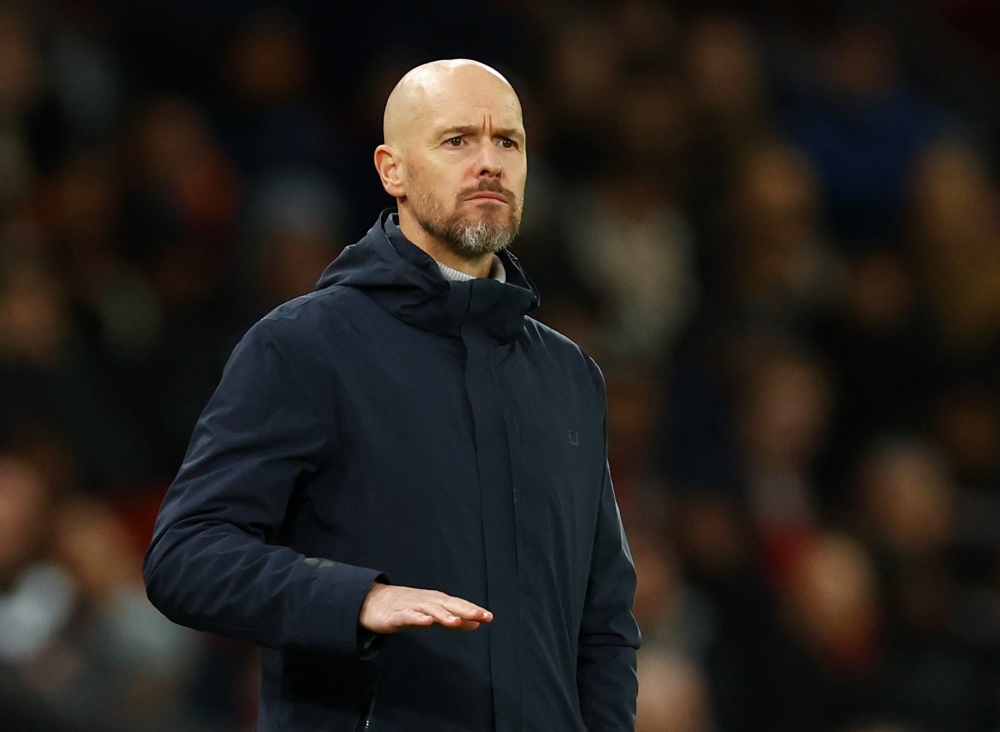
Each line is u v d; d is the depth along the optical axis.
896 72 36.84
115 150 25.66
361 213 27.83
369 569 8.84
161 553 9.19
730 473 26.22
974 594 27.30
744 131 32.28
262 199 26.34
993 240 33.22
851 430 31.00
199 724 17.95
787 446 28.14
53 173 24.98
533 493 9.81
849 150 33.69
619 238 29.52
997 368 31.52
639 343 28.61
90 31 27.28
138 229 24.92
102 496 21.81
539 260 27.73
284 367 9.53
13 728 7.26
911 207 33.47
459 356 9.88
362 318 9.81
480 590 9.48
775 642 23.77
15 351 21.89
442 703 9.32
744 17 35.75
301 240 25.61
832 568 25.47
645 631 22.20
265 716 9.66
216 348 24.55
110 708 8.26
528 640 9.57
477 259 10.12
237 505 9.29
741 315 30.22
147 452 23.25
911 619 26.30
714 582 24.14
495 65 30.11
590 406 10.55
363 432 9.52
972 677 24.89
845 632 25.09
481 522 9.58
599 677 10.43
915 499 27.16
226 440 9.39
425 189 9.88
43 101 25.16
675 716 20.69
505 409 9.86
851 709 23.91
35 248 23.08
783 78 34.44
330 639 8.67
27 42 25.11
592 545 10.45
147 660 18.80
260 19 28.16
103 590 19.09
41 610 18.44
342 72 29.55
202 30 27.84
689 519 24.86
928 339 31.84
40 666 16.78
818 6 37.03
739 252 30.89
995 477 30.09
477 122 9.87
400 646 9.34
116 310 24.11
